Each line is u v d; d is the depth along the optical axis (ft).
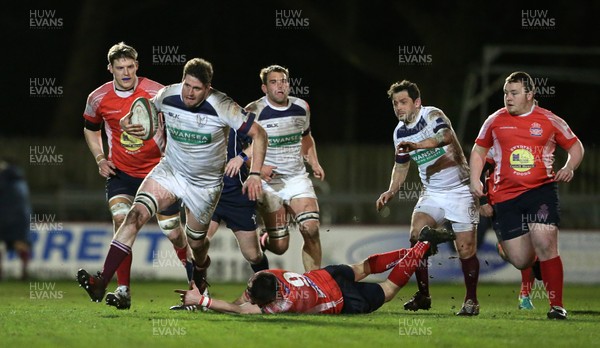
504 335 93.66
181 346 84.12
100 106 120.26
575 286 217.36
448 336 92.32
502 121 114.73
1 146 247.29
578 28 319.88
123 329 95.50
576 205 235.20
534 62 326.85
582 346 86.74
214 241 222.28
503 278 224.12
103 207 241.96
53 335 91.25
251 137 106.22
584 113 329.93
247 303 108.47
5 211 219.82
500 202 116.06
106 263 104.99
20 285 200.64
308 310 108.99
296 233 218.79
